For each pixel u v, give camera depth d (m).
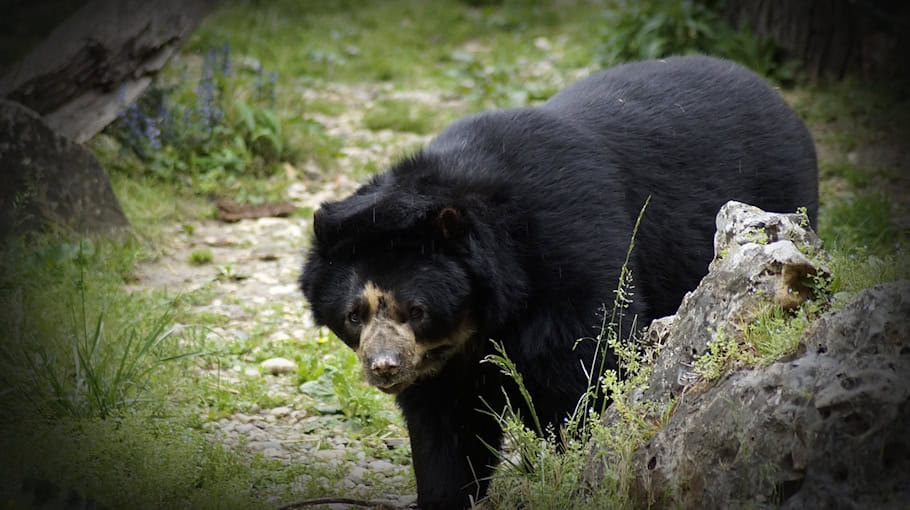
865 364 6.60
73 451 9.66
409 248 8.77
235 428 11.28
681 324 8.09
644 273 10.04
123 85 16.50
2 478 9.20
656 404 7.93
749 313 7.64
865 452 6.36
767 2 21.81
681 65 11.54
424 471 9.67
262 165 18.42
